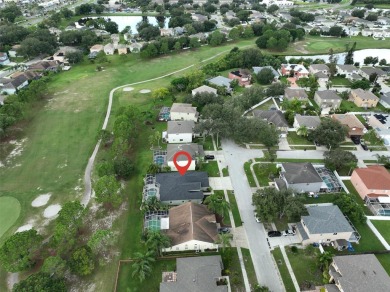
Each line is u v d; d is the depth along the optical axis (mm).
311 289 57688
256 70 156500
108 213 75688
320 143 97750
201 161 90000
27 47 176875
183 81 137500
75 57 174625
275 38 196875
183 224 66625
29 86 129000
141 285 59062
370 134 103688
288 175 80188
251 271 61344
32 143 102312
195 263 58562
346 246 64750
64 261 58250
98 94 137625
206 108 108312
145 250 65938
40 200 79875
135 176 87188
